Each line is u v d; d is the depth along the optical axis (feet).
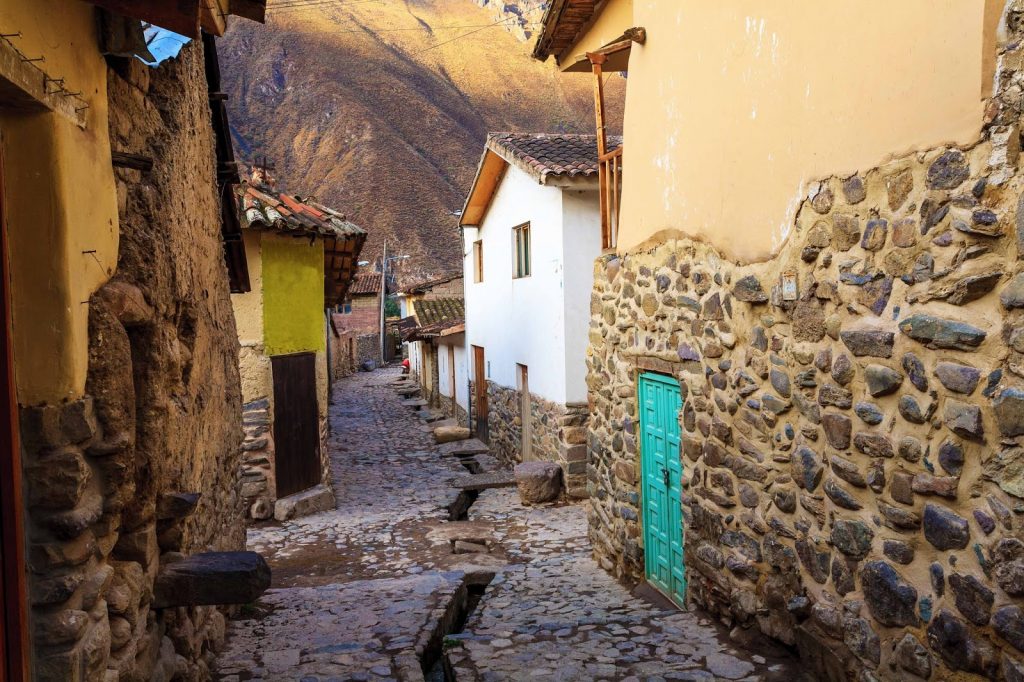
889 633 10.63
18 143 7.47
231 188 21.77
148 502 10.03
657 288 18.44
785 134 12.90
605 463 22.79
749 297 14.12
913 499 10.08
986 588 8.89
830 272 11.72
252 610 18.31
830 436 11.85
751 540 14.42
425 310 84.28
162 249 10.83
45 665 7.61
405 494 39.55
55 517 7.67
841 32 11.35
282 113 345.31
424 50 467.93
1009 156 8.45
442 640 16.92
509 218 44.21
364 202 261.44
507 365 46.44
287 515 33.86
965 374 9.07
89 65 8.66
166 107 11.88
